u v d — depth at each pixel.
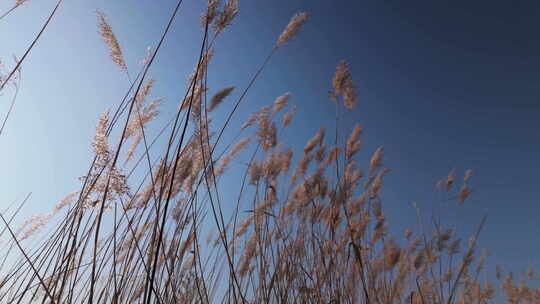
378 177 2.28
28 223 1.87
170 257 1.41
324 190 2.10
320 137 2.22
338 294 1.73
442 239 2.23
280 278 1.85
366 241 2.07
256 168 1.96
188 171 1.38
